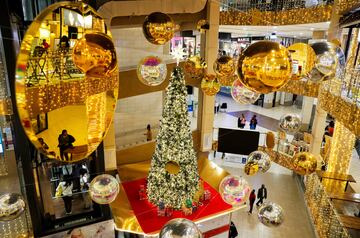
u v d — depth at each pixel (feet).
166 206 21.33
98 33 3.21
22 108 2.81
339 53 8.30
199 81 30.60
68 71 2.96
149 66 11.81
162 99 38.96
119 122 36.37
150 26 9.44
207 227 22.44
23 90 2.77
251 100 14.21
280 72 4.83
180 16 29.09
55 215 18.93
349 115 17.33
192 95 58.75
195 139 32.55
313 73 8.57
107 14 23.81
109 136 25.31
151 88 26.48
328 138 33.91
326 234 20.53
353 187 31.91
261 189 28.09
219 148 36.09
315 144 29.60
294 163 12.89
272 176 35.70
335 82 20.86
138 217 21.22
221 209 22.45
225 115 59.31
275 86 5.09
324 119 28.76
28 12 13.93
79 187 19.17
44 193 18.76
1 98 12.10
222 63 13.93
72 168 19.34
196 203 22.50
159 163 20.52
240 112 62.49
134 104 37.22
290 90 32.22
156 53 35.83
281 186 33.35
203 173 27.91
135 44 34.42
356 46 24.58
